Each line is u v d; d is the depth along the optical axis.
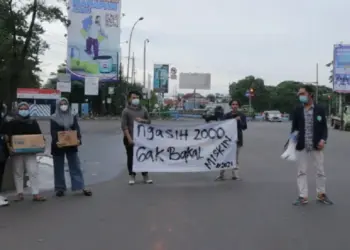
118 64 58.19
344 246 5.95
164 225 6.96
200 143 11.18
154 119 58.97
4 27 38.50
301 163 8.45
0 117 9.36
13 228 6.81
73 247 5.90
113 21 57.75
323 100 98.88
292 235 6.44
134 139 10.70
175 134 11.05
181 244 6.02
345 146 21.89
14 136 8.45
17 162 8.70
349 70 48.81
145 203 8.55
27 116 8.72
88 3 56.94
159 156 10.93
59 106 9.25
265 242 6.11
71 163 9.38
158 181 11.16
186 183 10.85
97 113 67.12
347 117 43.16
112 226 6.91
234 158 11.36
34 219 7.35
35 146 8.53
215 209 8.05
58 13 39.78
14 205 8.38
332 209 8.05
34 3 38.38
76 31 56.97
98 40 57.50
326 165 14.30
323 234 6.49
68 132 9.15
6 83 42.41
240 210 7.96
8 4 37.84
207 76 91.81
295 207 8.20
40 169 12.52
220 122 11.29
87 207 8.20
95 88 57.16
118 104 65.69
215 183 10.86
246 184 10.70
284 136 28.66
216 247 5.89
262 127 42.88
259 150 19.14
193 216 7.53
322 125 8.42
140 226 6.91
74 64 57.03
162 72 75.81
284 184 10.67
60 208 8.12
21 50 41.69
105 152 17.69
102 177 11.73
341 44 48.84
